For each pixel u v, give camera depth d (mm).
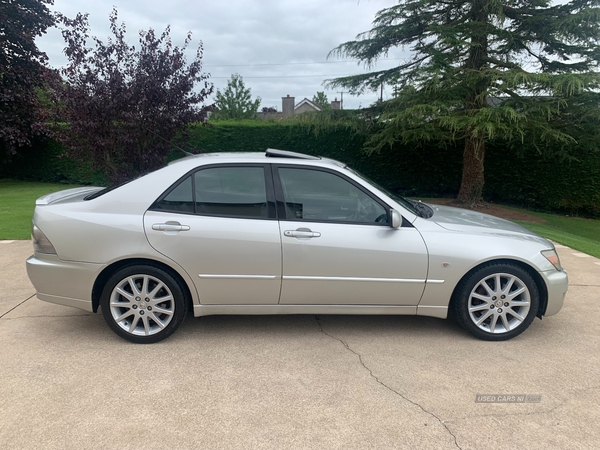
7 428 2447
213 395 2799
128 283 3482
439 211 4184
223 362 3234
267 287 3498
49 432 2420
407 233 3500
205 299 3525
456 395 2820
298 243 3424
